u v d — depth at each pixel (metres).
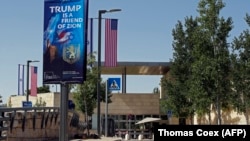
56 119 31.14
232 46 36.59
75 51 21.52
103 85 61.22
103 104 75.69
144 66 73.19
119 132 68.94
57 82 21.75
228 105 40.38
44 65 21.89
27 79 56.88
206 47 36.81
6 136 24.16
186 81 50.50
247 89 36.19
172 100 51.62
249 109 40.09
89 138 36.16
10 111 23.64
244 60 36.16
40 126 28.30
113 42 40.06
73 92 44.66
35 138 27.56
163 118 76.69
